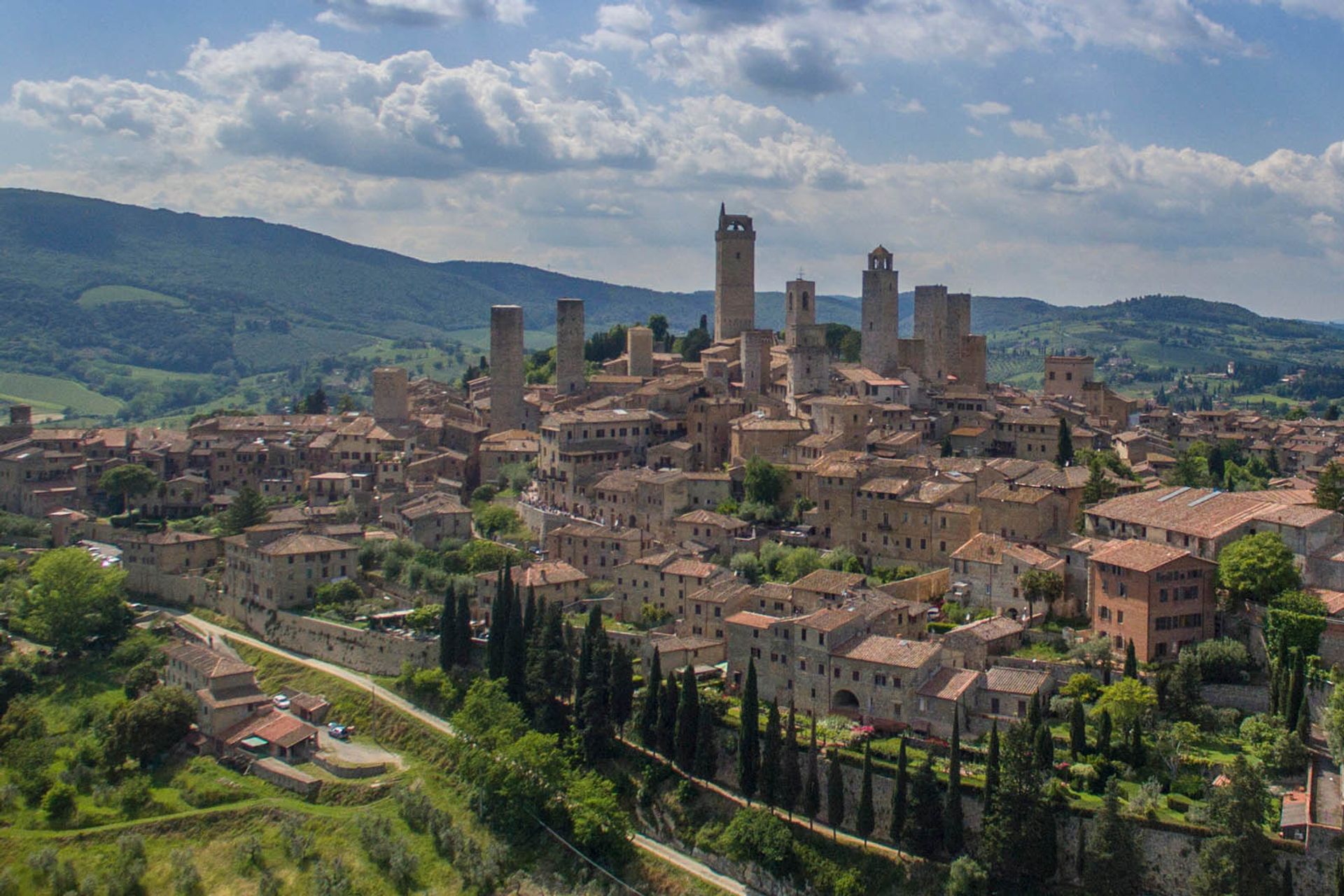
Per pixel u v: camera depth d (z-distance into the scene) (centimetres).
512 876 17438
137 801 19400
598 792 17700
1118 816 14375
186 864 17862
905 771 15762
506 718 18925
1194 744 15888
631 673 19500
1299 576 17525
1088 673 17450
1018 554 19862
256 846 18100
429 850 18012
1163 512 19975
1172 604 17612
